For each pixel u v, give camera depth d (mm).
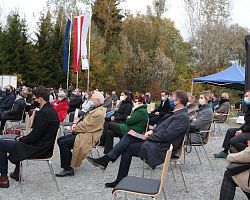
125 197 4348
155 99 30484
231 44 39906
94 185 5285
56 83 33688
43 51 33656
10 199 4535
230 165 3934
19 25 33125
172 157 5051
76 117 8320
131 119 6367
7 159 5047
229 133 7594
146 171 6305
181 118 4883
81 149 5695
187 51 40969
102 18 39938
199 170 6551
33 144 4918
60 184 5289
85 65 19266
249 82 7836
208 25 37500
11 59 31922
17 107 9406
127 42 35281
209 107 6699
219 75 17156
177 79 33500
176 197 4895
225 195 4012
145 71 32281
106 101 11984
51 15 38844
